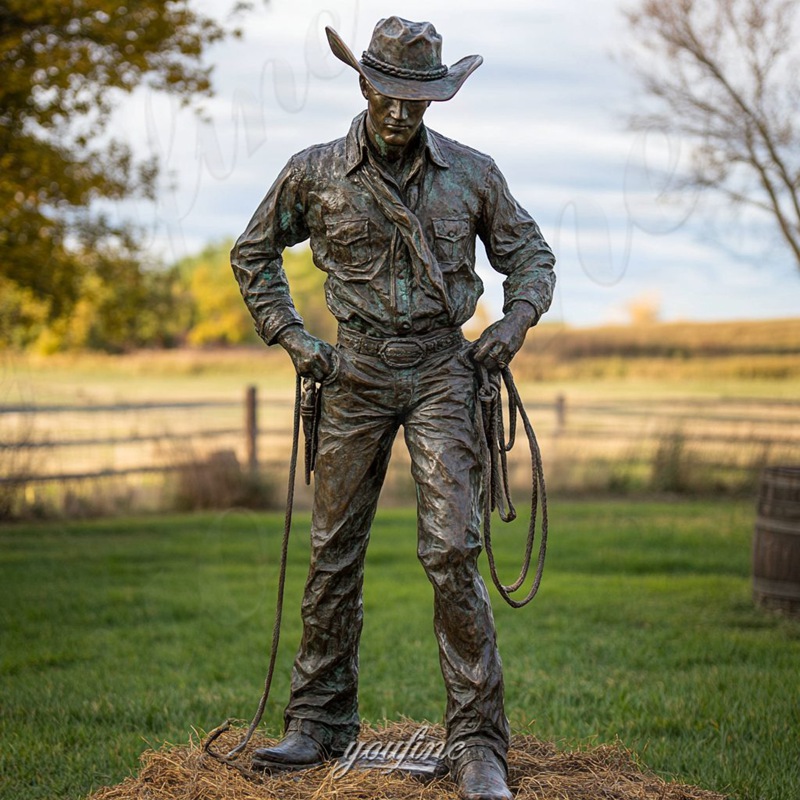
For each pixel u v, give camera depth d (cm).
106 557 1174
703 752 566
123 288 1606
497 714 442
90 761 555
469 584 438
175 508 1585
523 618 905
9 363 2608
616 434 1862
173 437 1670
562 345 3344
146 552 1204
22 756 564
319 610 470
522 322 449
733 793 506
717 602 966
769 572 934
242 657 789
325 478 460
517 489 1706
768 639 829
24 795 511
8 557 1162
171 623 901
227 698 674
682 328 3275
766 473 944
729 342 3275
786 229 1806
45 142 1384
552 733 595
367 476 459
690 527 1375
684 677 721
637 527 1377
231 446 1720
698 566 1135
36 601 959
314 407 464
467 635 438
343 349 455
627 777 470
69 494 1516
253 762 459
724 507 1575
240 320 4706
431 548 436
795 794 508
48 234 1448
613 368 3262
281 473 1759
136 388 3591
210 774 452
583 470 1766
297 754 462
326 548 463
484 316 2816
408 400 449
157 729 616
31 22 1273
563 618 899
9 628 866
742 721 618
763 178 1791
